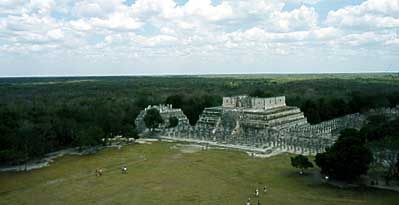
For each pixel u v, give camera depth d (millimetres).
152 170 169500
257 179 153125
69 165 179000
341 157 141000
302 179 151875
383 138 162250
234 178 155125
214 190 139000
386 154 145375
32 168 173125
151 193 135750
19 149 180500
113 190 139625
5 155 169375
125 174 162750
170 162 185000
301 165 157250
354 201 123625
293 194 132625
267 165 176875
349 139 145125
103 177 158000
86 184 147750
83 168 173375
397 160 140375
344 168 140500
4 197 131750
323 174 156875
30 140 188375
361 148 140750
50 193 136250
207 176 158750
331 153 145875
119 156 198625
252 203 123812
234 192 136375
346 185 141875
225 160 188375
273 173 162250
